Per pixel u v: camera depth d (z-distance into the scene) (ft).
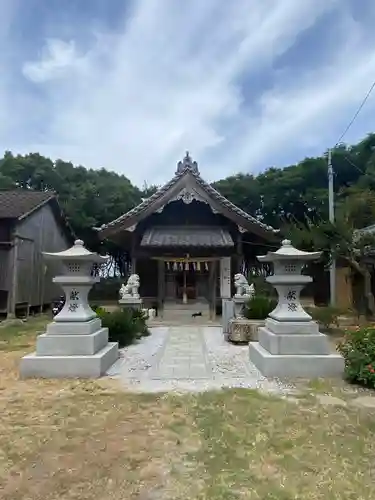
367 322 45.80
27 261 60.95
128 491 10.04
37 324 50.93
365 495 9.86
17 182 102.58
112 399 17.66
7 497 9.74
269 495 9.82
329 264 50.90
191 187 50.31
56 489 10.13
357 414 15.71
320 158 94.73
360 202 57.98
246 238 57.16
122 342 32.45
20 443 12.94
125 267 101.24
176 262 50.24
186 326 46.26
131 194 105.70
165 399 17.58
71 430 14.02
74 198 97.91
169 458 11.88
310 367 21.71
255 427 14.33
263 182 99.50
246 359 27.17
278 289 24.00
